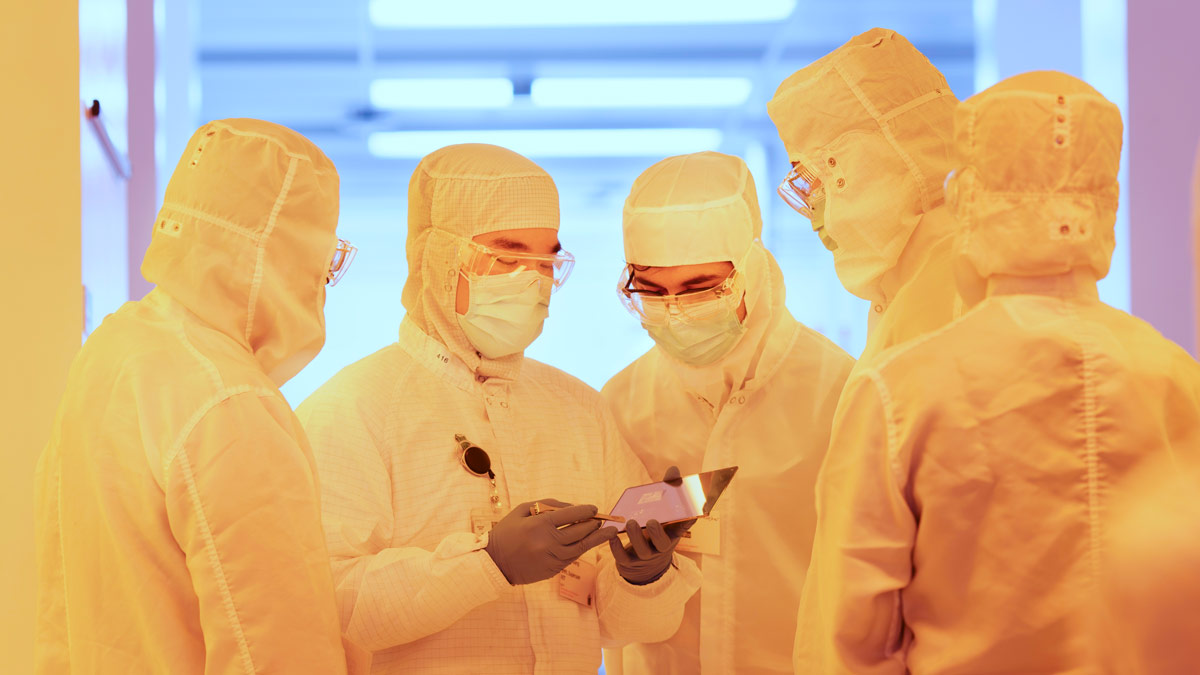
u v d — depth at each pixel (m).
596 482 2.19
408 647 1.93
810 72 2.09
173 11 5.94
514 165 2.15
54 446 1.69
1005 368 1.44
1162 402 1.44
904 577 1.50
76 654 1.55
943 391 1.45
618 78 10.88
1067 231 1.46
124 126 3.24
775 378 2.37
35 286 2.32
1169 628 1.37
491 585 1.81
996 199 1.49
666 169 2.36
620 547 2.01
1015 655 1.43
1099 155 1.47
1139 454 1.41
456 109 11.24
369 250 12.10
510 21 9.84
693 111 11.44
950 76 11.20
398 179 12.04
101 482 1.53
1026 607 1.42
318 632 1.54
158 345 1.60
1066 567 1.41
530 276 2.07
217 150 1.71
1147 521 1.38
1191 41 4.61
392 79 10.79
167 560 1.53
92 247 2.56
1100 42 4.92
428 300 2.15
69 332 2.33
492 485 2.04
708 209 2.23
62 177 2.34
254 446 1.54
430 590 1.80
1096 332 1.45
